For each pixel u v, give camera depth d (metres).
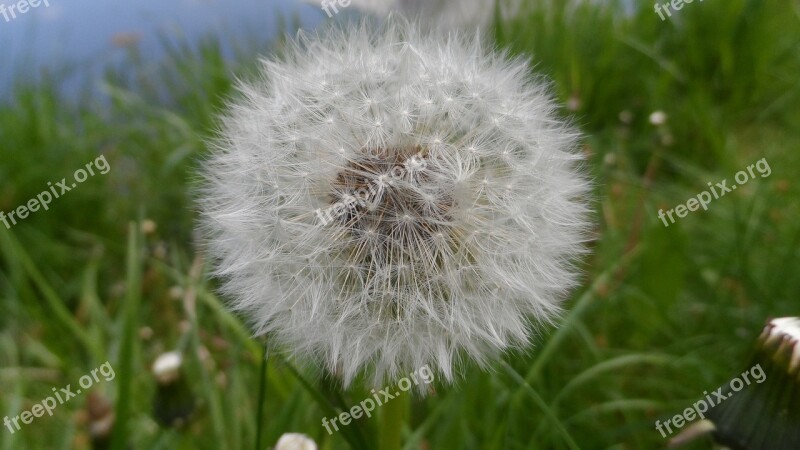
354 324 0.06
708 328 0.11
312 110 0.07
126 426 0.07
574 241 0.06
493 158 0.06
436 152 0.06
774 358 0.06
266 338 0.07
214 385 0.09
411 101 0.06
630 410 0.10
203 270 0.10
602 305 0.10
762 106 0.16
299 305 0.06
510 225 0.06
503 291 0.06
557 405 0.09
